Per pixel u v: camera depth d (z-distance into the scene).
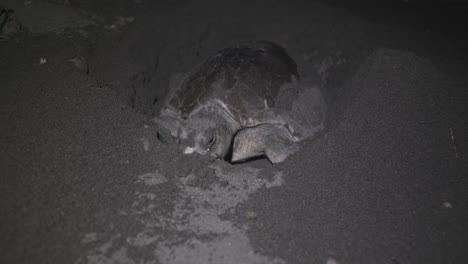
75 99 3.43
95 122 3.23
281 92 4.18
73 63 4.04
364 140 3.33
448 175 2.94
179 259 2.21
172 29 5.80
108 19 5.43
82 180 2.62
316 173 3.02
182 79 4.99
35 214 2.30
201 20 6.16
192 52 5.76
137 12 5.81
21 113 3.12
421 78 4.03
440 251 2.33
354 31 5.89
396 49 5.01
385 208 2.64
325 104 4.78
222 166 3.25
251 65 4.23
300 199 2.74
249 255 2.28
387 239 2.40
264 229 2.46
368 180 2.89
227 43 6.03
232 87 4.01
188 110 3.96
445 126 3.44
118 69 4.52
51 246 2.15
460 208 2.65
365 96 3.88
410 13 7.45
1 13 4.49
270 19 6.40
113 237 2.28
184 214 2.56
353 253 2.30
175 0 6.57
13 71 3.66
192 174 2.98
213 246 2.33
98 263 2.11
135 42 5.18
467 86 4.14
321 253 2.30
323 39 5.83
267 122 3.92
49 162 2.70
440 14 7.52
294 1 6.93
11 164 2.62
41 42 4.33
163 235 2.36
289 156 3.46
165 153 3.12
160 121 3.85
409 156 3.13
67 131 3.04
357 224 2.50
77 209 2.40
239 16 6.40
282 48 5.16
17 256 2.05
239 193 2.84
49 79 3.62
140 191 2.67
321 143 3.38
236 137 4.11
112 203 2.51
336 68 5.43
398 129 3.42
